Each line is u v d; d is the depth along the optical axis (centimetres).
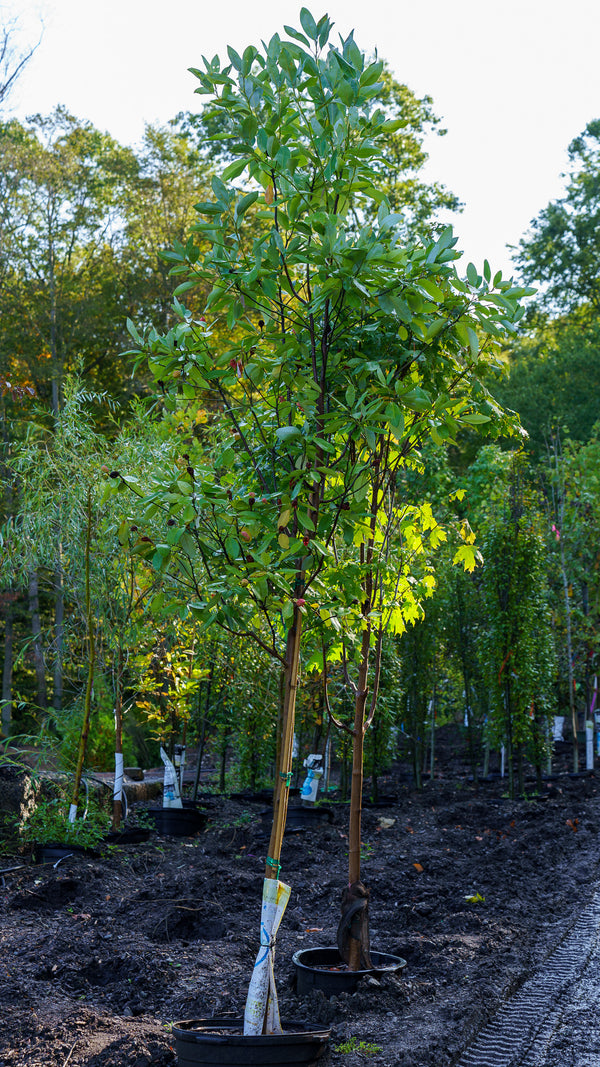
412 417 386
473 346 316
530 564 1139
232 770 1329
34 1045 345
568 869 713
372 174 311
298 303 348
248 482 355
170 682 995
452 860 762
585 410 2278
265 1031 304
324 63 307
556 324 3111
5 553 816
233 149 310
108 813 902
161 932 521
